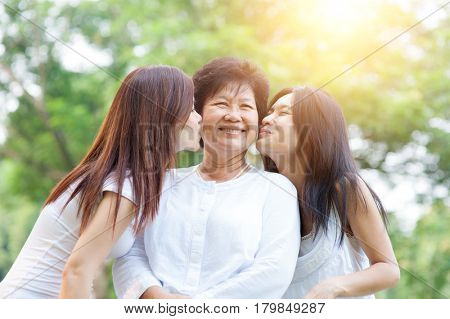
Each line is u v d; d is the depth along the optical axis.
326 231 1.24
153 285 1.16
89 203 1.16
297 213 1.23
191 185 1.26
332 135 1.26
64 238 1.22
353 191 1.24
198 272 1.17
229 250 1.17
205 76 1.28
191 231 1.20
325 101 1.28
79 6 2.93
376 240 1.24
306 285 1.26
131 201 1.16
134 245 1.26
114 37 2.81
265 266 1.16
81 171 1.23
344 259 1.27
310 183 1.26
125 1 2.85
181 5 2.62
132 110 1.21
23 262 1.25
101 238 1.14
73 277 1.12
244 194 1.24
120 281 1.22
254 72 1.29
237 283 1.14
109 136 1.21
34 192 4.17
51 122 3.77
